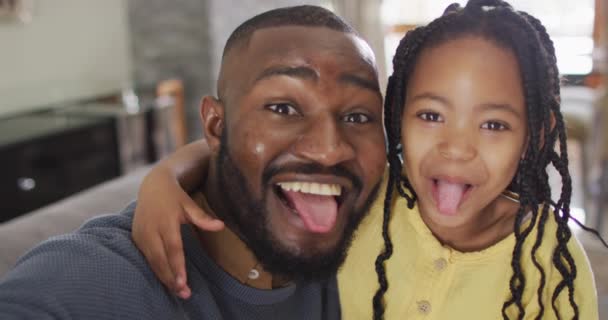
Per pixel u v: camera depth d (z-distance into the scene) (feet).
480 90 2.46
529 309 2.84
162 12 12.62
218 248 2.46
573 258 2.84
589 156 9.98
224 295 2.42
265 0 13.25
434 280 2.86
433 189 2.69
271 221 2.30
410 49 2.68
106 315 1.94
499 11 2.52
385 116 2.90
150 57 13.03
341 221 2.38
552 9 15.55
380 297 2.93
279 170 2.23
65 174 9.62
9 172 8.71
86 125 9.95
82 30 12.26
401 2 14.46
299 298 2.68
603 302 3.99
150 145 11.27
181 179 2.56
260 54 2.22
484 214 2.81
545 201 2.64
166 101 11.55
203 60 12.48
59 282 1.92
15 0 10.70
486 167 2.53
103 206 4.46
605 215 9.61
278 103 2.21
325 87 2.20
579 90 12.28
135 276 2.08
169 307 2.15
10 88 10.86
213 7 12.12
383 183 3.12
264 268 2.37
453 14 2.62
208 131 2.44
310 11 2.34
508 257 2.81
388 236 2.94
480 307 2.84
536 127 2.54
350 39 2.30
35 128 9.68
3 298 1.85
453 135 2.52
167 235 2.15
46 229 3.99
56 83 11.76
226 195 2.38
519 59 2.49
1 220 8.63
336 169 2.25
